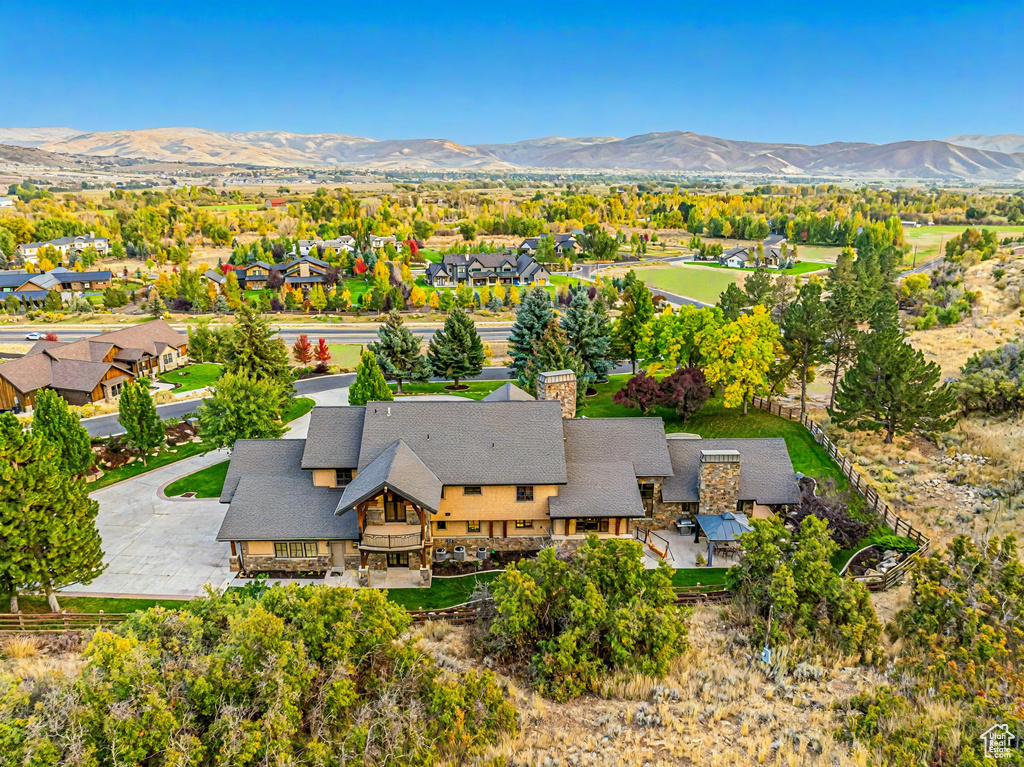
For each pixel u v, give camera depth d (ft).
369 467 110.42
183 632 68.23
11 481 86.02
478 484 112.06
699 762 61.21
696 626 91.91
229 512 109.19
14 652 81.71
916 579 87.30
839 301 174.81
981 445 145.38
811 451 151.33
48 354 209.77
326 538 106.42
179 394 214.28
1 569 86.28
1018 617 78.89
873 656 81.15
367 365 172.86
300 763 55.98
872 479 137.49
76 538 91.15
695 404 165.89
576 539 117.29
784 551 92.38
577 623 79.97
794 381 211.20
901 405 142.61
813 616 86.74
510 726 65.36
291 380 191.42
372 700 65.67
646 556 116.57
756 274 291.58
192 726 56.13
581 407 186.70
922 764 57.41
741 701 71.82
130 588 103.14
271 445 122.62
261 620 63.46
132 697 55.16
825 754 60.75
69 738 51.44
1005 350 171.83
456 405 122.42
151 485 140.97
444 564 114.83
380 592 72.95
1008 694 69.51
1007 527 114.32
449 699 63.98
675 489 122.31
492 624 83.10
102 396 207.72
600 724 68.44
